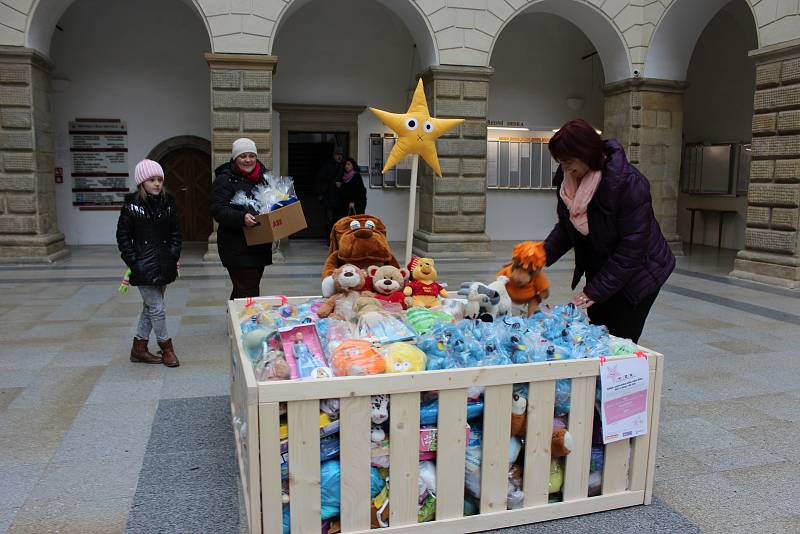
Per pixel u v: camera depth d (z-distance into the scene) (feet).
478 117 38.81
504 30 48.80
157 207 16.01
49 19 35.60
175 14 43.86
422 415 8.71
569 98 50.16
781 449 12.10
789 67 29.96
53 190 37.65
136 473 10.83
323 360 9.37
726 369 17.06
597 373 9.28
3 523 9.25
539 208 51.42
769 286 30.14
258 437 7.94
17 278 30.14
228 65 35.04
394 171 47.96
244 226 16.66
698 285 30.27
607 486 9.75
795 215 30.01
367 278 12.25
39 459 11.32
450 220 39.47
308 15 45.60
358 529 8.53
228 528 9.18
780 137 30.60
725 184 45.88
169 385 15.25
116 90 43.75
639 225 10.27
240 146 16.93
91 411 13.57
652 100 40.19
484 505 9.07
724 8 43.91
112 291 27.04
